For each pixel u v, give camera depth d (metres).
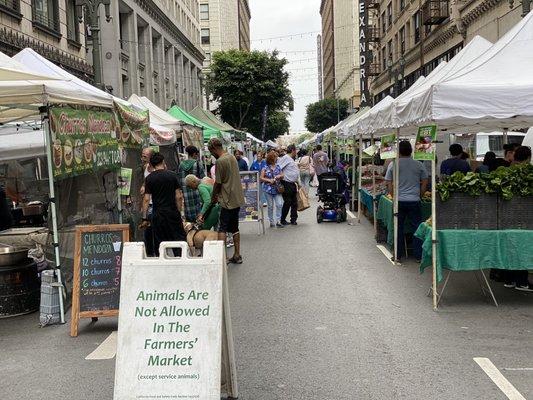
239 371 5.28
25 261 7.74
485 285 8.26
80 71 23.14
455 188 7.14
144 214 8.76
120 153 10.52
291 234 14.20
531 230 7.12
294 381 5.02
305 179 20.31
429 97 7.09
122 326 4.07
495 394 4.63
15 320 7.39
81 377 5.31
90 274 6.74
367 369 5.25
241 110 53.84
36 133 13.10
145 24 38.19
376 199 12.70
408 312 7.09
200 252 9.93
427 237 7.44
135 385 3.95
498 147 20.06
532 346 5.74
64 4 22.56
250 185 14.11
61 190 7.70
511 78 7.26
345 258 10.78
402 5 40.16
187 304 4.09
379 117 11.12
